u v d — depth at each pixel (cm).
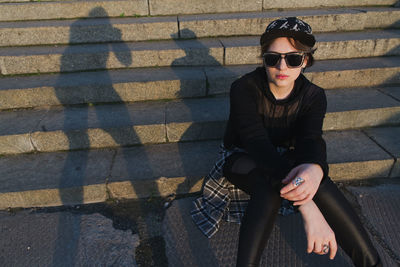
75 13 360
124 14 368
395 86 305
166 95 288
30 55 295
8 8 348
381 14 354
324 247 124
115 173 222
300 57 131
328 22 349
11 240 186
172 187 220
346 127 267
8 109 277
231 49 309
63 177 219
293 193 121
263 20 340
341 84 300
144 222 200
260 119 151
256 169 145
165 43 332
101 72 306
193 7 374
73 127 245
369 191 222
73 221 200
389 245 180
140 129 248
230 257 174
